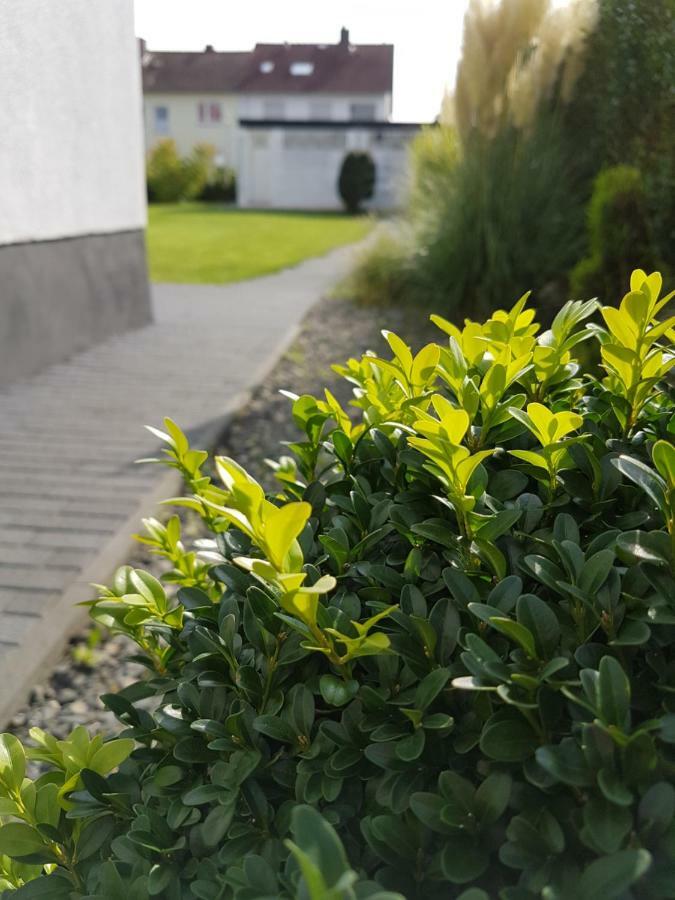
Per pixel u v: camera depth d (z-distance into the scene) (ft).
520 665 3.03
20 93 19.03
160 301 32.09
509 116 23.18
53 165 20.94
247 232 64.64
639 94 20.36
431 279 23.62
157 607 4.42
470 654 2.97
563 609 3.40
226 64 142.82
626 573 3.28
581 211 22.57
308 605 3.03
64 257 21.98
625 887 2.28
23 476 14.10
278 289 35.50
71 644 10.19
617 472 3.83
